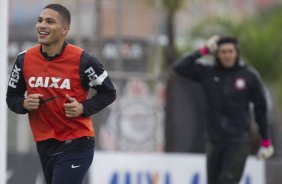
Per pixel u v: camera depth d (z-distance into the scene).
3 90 16.59
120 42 27.00
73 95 14.68
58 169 14.88
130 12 27.20
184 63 21.83
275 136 31.64
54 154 14.95
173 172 25.89
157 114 26.92
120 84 26.75
